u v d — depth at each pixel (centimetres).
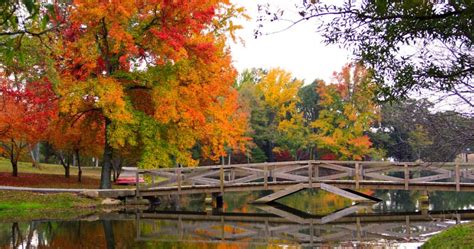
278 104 4341
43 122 1856
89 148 2338
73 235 1173
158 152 1925
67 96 1722
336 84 3797
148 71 1897
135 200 1884
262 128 4291
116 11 1681
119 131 1820
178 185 1875
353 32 611
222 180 1867
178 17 1794
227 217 1597
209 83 1986
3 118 1900
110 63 1919
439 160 712
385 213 1658
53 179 2397
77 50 1780
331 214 1653
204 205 1959
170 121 1991
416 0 531
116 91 1739
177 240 1128
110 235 1184
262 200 1950
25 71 1361
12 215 1516
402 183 1817
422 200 1845
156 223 1426
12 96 1744
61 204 1697
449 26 582
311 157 4469
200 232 1264
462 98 667
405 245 1038
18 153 2317
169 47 1752
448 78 632
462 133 689
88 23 1758
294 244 1078
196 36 1916
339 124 3916
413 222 1444
